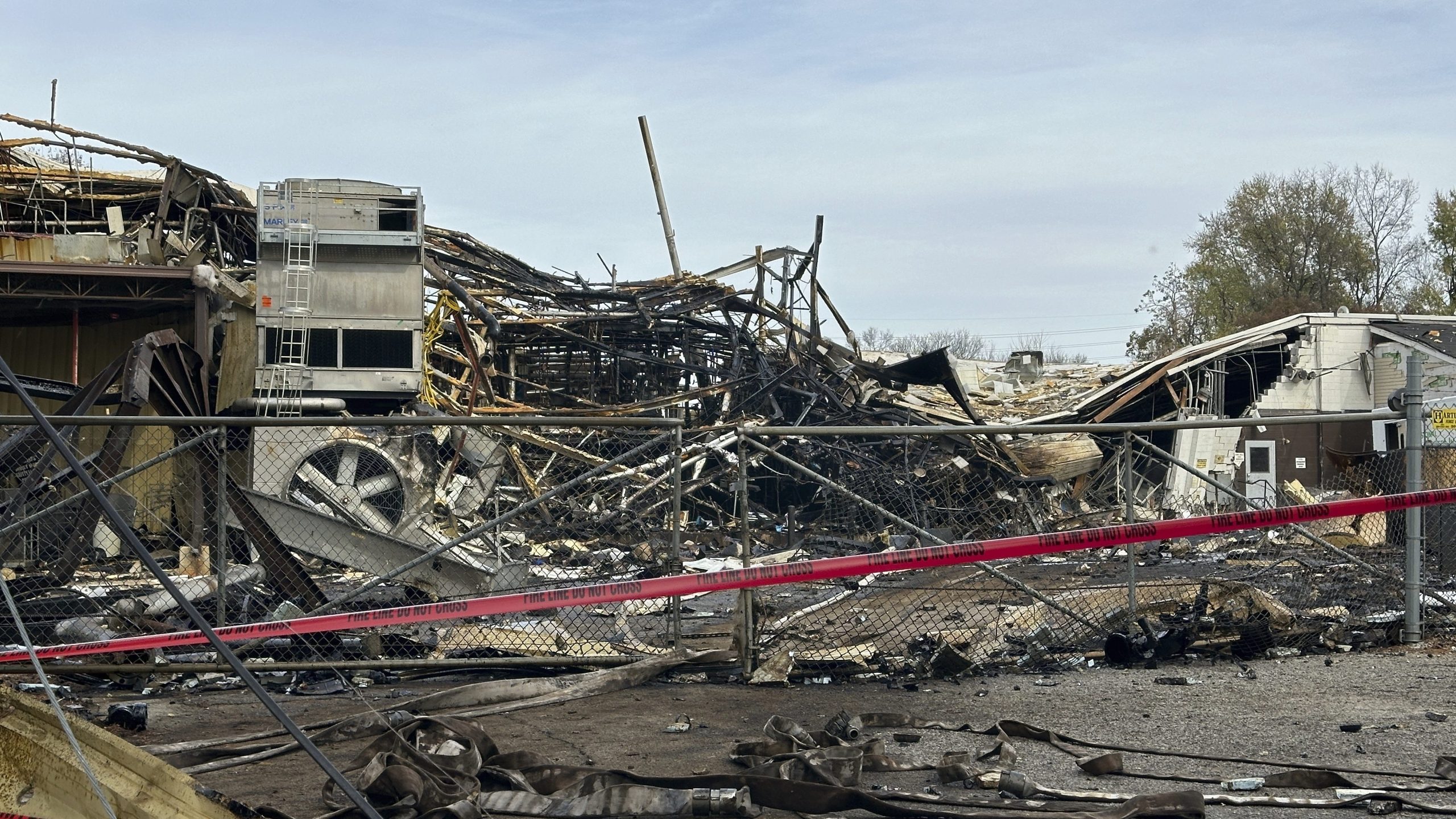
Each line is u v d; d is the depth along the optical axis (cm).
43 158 2472
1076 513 2269
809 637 913
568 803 464
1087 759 553
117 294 1964
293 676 824
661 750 595
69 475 902
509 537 1209
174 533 970
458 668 823
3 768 368
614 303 2838
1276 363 3381
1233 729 630
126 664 790
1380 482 1355
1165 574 1381
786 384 2745
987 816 450
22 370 2092
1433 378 3119
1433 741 596
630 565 1097
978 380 3653
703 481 2161
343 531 962
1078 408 3117
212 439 824
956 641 893
